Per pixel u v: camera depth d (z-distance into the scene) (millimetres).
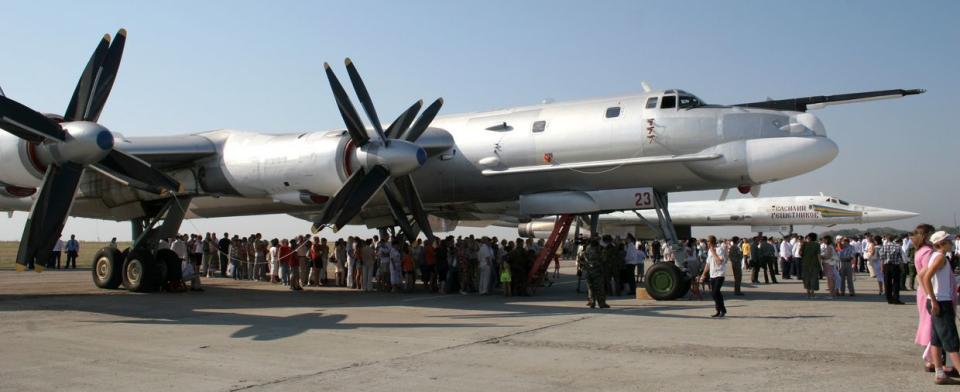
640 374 6219
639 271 22312
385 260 16609
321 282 19812
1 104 9719
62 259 48188
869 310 11625
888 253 12891
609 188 13914
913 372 6281
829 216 40875
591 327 9375
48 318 10344
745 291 17188
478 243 16625
